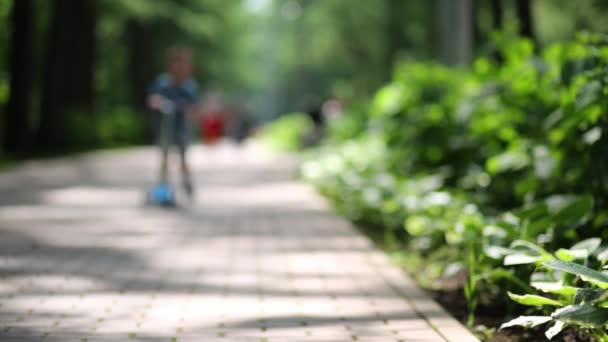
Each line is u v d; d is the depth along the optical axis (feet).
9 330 19.94
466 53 58.39
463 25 58.65
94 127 126.52
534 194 29.07
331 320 21.24
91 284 26.12
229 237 37.50
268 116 463.42
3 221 42.57
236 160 110.32
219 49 217.97
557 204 25.40
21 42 100.07
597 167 25.99
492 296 24.12
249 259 31.30
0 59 111.45
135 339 19.17
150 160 103.76
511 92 32.78
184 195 58.90
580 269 16.56
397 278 27.20
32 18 100.94
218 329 20.22
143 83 186.19
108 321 21.03
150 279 27.09
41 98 112.37
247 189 64.44
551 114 30.58
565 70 26.16
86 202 52.80
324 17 188.96
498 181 32.58
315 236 37.83
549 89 31.09
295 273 28.27
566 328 19.75
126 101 195.42
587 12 56.39
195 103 50.75
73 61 128.57
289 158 116.06
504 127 34.14
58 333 19.70
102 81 186.09
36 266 29.35
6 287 25.45
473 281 21.29
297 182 71.82
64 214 46.03
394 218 37.14
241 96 338.95
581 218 22.99
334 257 31.73
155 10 162.40
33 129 128.88
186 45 194.80
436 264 28.35
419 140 40.98
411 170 41.78
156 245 34.86
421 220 31.71
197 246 34.65
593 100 25.31
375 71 174.70
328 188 57.72
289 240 36.52
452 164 38.55
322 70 238.68
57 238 36.60
